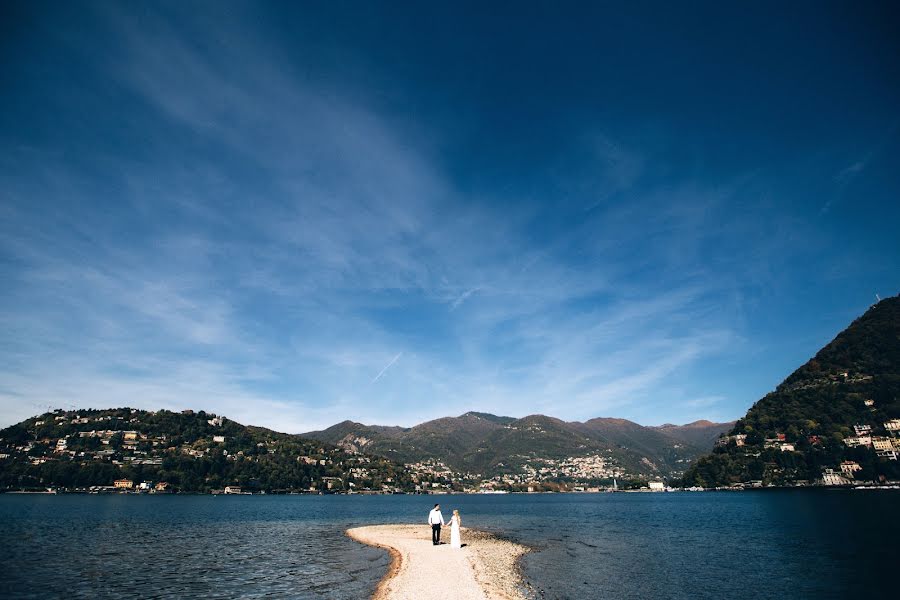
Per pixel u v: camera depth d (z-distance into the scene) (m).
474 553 44.75
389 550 47.41
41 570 34.28
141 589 28.72
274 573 34.28
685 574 34.94
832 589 29.14
